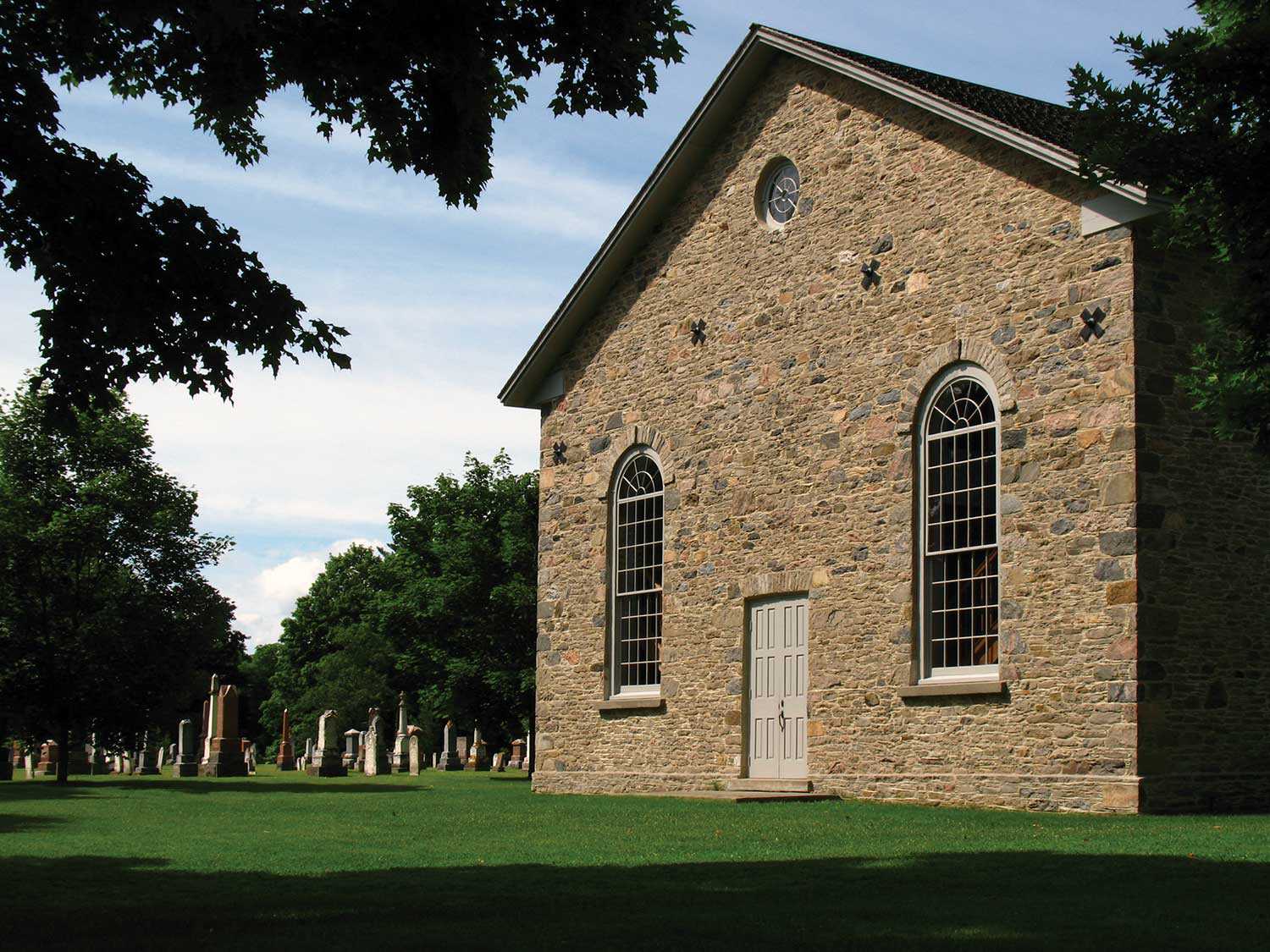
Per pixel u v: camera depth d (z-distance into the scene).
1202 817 15.47
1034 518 17.41
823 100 21.20
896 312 19.62
